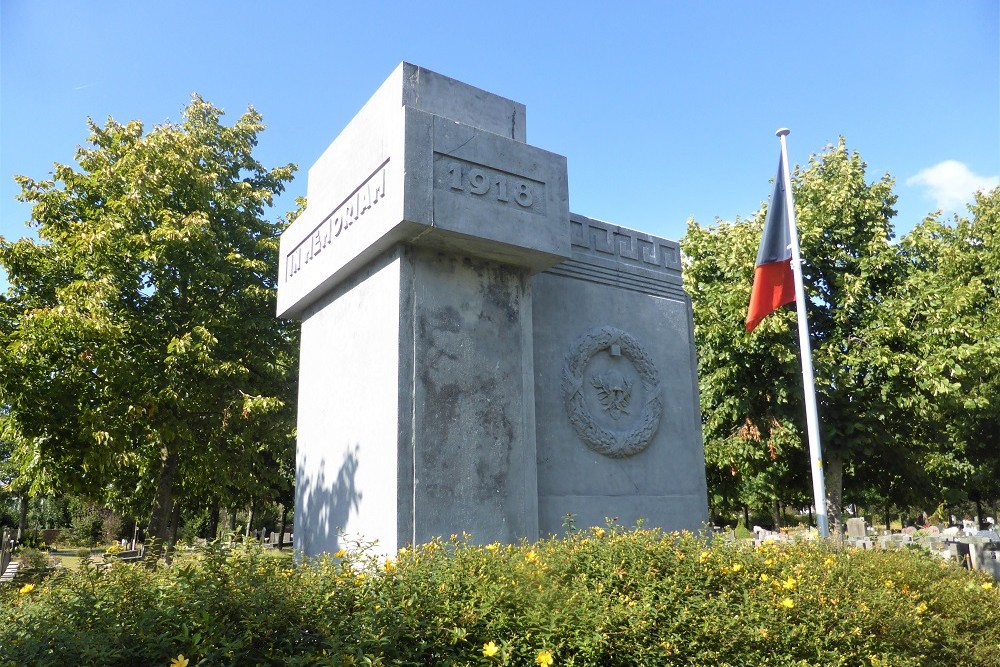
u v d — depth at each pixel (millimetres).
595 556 5023
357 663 3271
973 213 25938
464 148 6984
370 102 7758
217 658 3119
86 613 3246
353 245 7371
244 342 17156
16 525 41688
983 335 16531
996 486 29625
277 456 19328
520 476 7031
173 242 15461
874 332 16875
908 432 18219
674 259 9727
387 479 6426
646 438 8391
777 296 12648
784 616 4477
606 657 3844
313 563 4914
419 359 6688
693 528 8602
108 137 17531
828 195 18297
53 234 15930
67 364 14625
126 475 17328
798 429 17016
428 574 4215
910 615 4945
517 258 7398
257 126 19688
